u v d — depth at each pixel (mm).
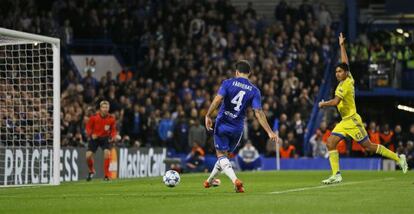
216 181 47188
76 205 36031
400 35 106750
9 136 66562
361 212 31750
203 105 96188
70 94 93625
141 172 82000
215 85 100750
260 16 120625
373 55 105375
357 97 108312
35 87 81062
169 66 105938
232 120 42406
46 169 64938
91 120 67562
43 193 46281
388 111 111375
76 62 108500
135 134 95000
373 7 120750
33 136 65188
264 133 95750
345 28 112875
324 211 32156
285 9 112062
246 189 46906
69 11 110125
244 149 92312
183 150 94125
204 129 92688
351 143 96062
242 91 42094
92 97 96875
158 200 38125
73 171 72188
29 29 102938
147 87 101562
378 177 63656
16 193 46812
